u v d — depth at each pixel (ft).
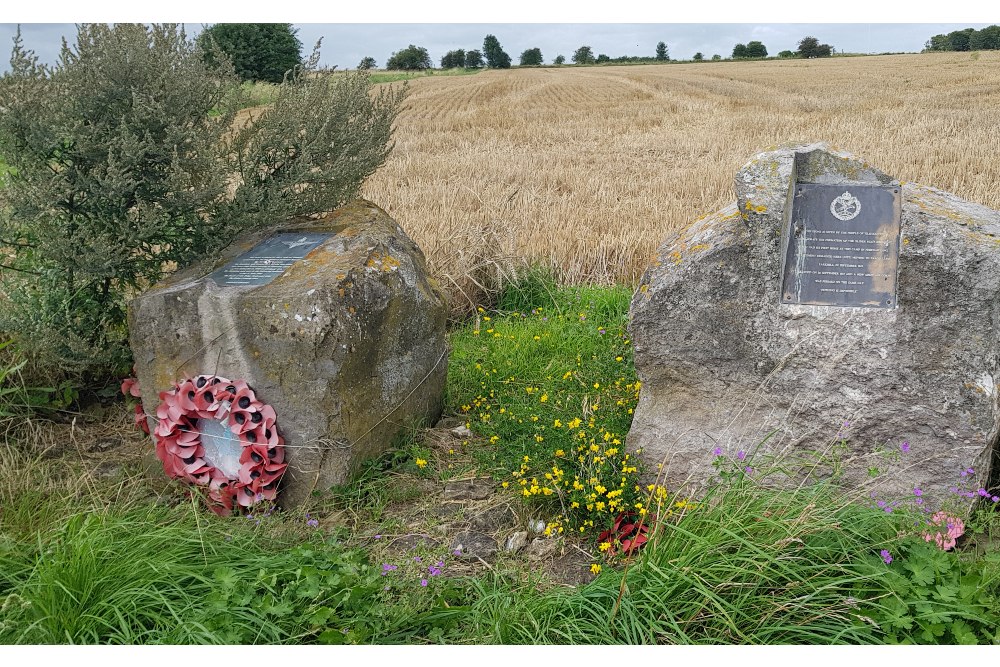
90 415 17.88
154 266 17.29
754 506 11.76
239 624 10.28
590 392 17.69
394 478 15.33
